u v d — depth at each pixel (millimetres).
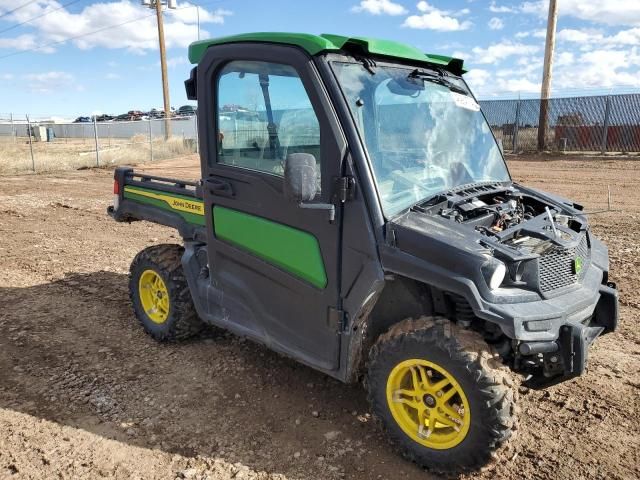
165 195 4625
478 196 3488
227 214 3783
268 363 4367
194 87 4023
